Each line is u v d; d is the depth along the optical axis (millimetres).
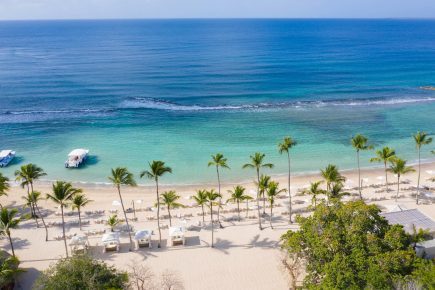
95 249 46531
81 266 34625
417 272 29781
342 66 190125
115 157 78188
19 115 108375
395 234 33594
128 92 135625
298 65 193375
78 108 115438
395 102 120812
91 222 53219
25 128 97000
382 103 119688
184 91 137625
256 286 39531
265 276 41031
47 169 72812
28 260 44594
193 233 49625
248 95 131500
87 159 77188
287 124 98750
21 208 57906
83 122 101938
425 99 124625
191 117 106000
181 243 47312
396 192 59750
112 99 126125
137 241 46906
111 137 90125
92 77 161500
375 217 35406
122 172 45938
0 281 36250
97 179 68625
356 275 30438
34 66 188500
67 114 109375
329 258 32969
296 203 57531
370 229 34500
